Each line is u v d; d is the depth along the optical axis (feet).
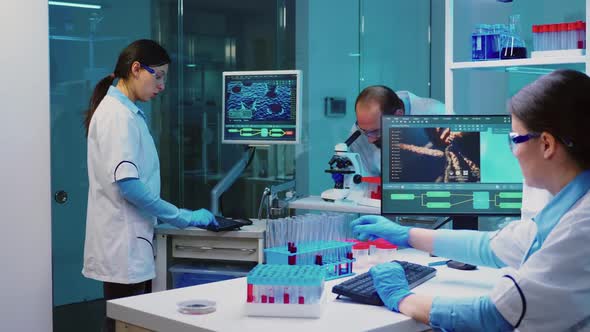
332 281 6.66
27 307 10.56
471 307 5.08
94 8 12.66
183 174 14.93
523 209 7.19
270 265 5.96
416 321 5.42
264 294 5.43
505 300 4.91
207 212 10.01
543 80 4.96
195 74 14.84
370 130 10.11
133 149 9.24
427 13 17.66
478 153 7.45
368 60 16.63
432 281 6.61
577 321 4.76
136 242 9.41
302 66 15.71
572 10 9.11
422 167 7.48
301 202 10.39
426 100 11.69
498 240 6.30
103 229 9.36
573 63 8.05
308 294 5.41
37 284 10.64
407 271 6.63
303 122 15.70
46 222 10.69
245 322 5.26
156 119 14.49
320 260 6.81
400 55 17.19
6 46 10.26
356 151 11.41
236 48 15.24
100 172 9.32
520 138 5.04
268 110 10.93
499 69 9.13
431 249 6.72
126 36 13.26
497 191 7.43
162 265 10.30
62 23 12.18
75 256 12.23
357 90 16.52
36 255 10.62
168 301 5.91
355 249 7.52
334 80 16.15
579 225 4.73
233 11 15.16
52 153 11.98
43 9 10.55
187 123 14.85
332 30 16.07
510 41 8.71
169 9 14.12
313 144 15.87
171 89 14.58
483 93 11.28
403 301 5.50
